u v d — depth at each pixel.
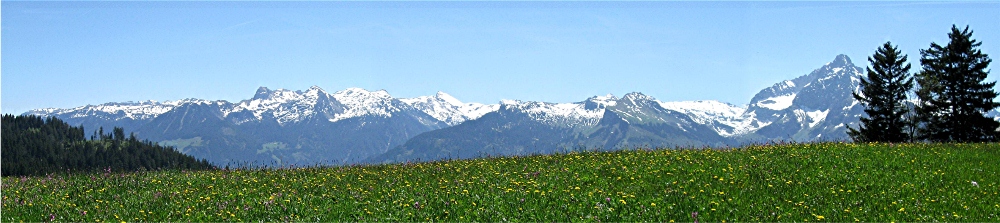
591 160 28.17
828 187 21.39
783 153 29.39
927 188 21.30
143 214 18.02
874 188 21.33
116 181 24.36
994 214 17.70
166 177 25.77
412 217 17.58
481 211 17.98
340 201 19.92
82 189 22.48
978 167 25.45
